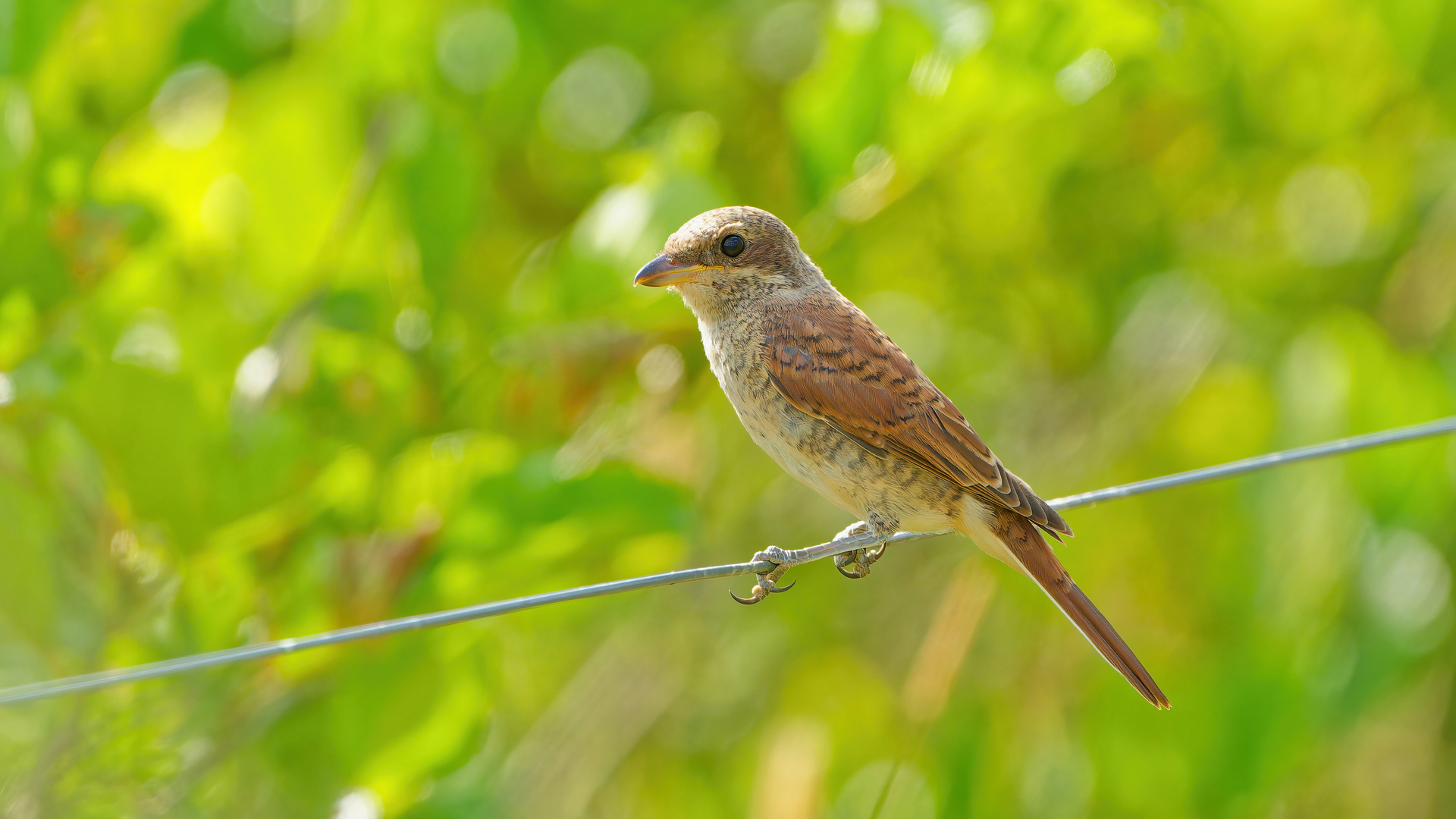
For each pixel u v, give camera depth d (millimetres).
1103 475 12539
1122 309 13016
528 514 8898
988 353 13766
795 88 10438
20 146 8977
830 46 9727
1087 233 13078
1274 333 12539
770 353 8094
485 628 9305
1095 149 12539
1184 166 12625
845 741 12727
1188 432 12273
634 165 10562
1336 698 10969
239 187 10125
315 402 9594
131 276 9656
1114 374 13320
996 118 9578
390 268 10086
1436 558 11156
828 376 7945
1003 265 12773
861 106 9641
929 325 13773
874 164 9781
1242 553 11648
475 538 8938
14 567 8859
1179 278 12844
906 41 9492
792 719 13047
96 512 9070
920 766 11680
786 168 12211
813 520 13984
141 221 9117
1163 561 12148
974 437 7895
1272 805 11602
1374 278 12734
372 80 10047
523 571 9258
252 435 9031
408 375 9680
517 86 11297
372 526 9148
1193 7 11172
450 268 9844
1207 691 10805
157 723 8891
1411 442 10758
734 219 8406
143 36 10719
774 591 7426
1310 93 11625
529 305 10086
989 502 7840
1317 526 11008
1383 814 13328
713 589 13516
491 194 12062
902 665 13594
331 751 9430
